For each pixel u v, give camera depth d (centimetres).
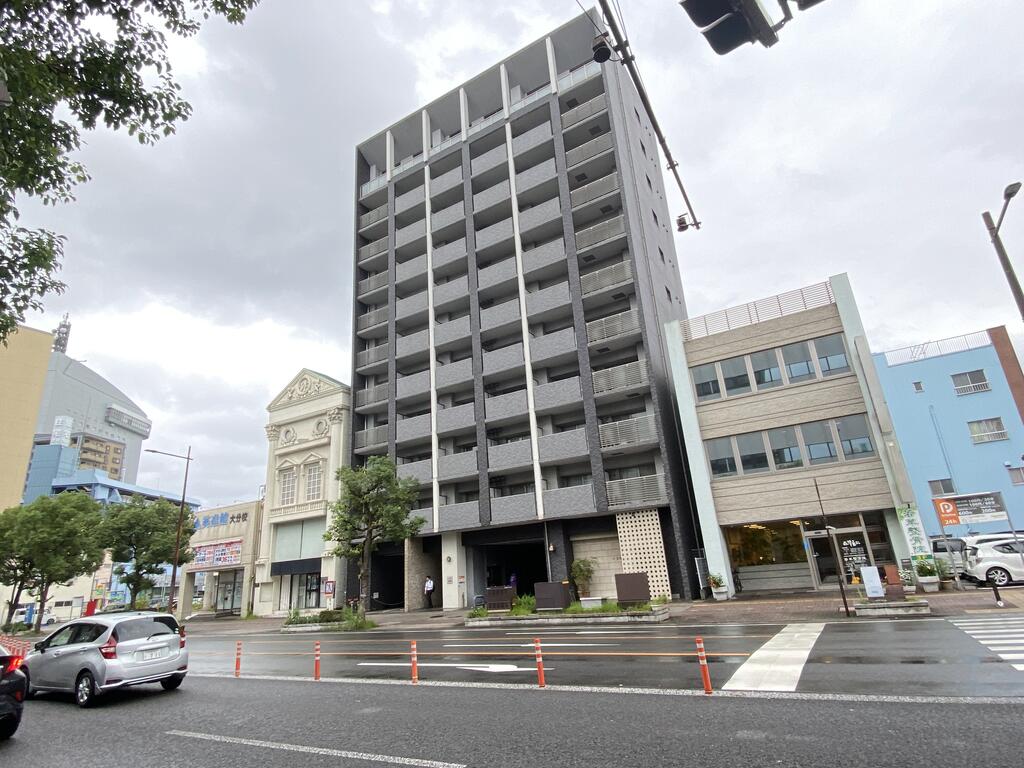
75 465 9088
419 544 3234
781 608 1812
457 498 3222
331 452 3622
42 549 3366
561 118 3297
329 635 2166
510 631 1834
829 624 1394
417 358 3559
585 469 2855
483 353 3195
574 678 927
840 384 2241
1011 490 3092
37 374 4884
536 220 3209
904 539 2041
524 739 607
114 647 1009
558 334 2959
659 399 2611
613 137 3062
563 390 2867
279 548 3766
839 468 2184
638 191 3188
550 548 2762
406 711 777
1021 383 3175
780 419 2317
